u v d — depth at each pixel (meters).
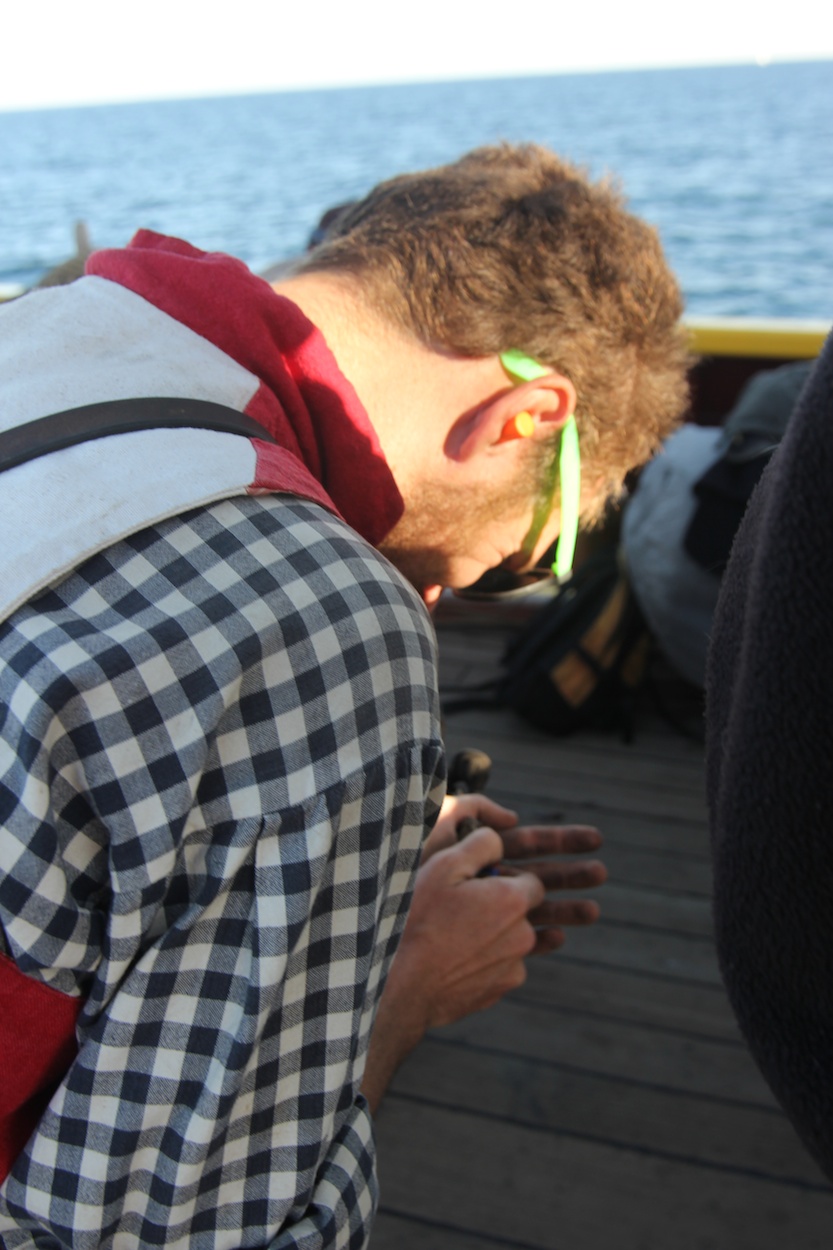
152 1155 0.57
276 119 156.25
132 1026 0.55
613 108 127.88
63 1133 0.57
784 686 0.40
